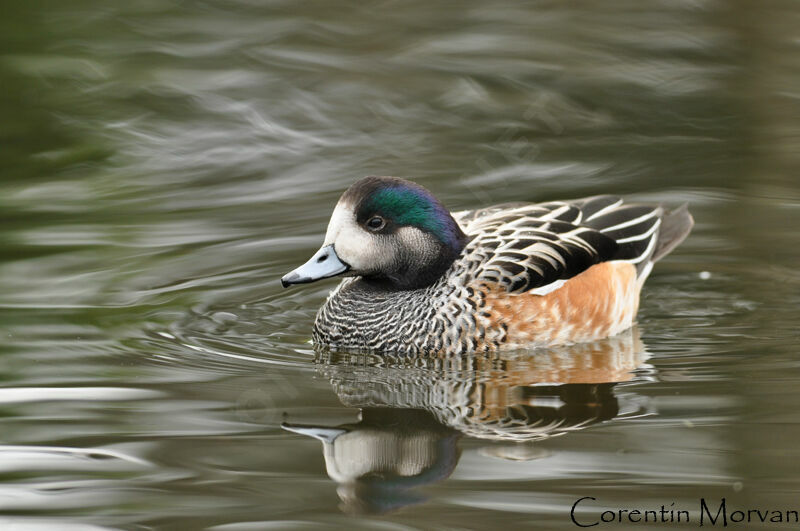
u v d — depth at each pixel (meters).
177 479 8.73
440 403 10.37
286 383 10.93
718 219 15.55
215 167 17.53
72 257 14.25
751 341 12.05
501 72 21.50
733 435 9.41
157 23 23.81
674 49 22.05
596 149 18.16
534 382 10.95
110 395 10.45
